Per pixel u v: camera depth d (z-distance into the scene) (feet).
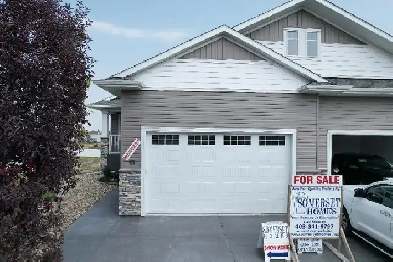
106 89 32.17
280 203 33.37
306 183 22.06
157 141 32.81
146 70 32.40
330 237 21.93
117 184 51.47
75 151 16.06
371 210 23.12
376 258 22.24
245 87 32.96
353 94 33.96
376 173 41.60
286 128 33.27
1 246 13.30
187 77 32.60
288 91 33.22
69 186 15.84
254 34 40.57
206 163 32.99
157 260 21.58
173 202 32.81
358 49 41.09
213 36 32.24
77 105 15.30
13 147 13.78
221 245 24.39
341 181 22.08
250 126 32.96
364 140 54.49
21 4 13.96
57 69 14.17
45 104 14.28
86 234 26.73
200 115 32.68
